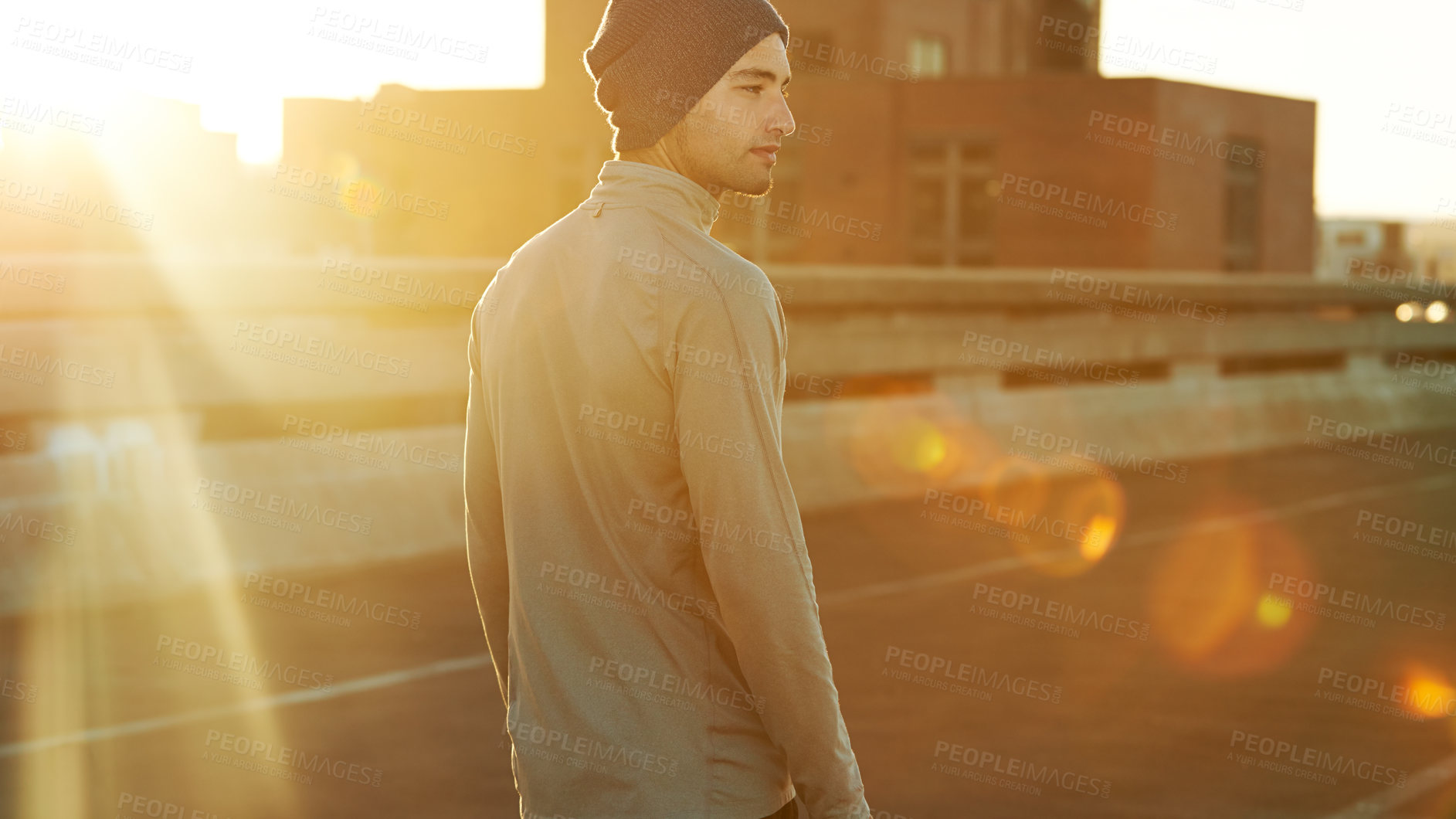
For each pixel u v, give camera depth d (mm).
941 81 43969
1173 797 5742
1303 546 11844
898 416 14781
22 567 8508
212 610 8766
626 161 2438
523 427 2377
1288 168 47844
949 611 9164
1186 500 14555
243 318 9805
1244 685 7484
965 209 44219
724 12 2354
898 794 5746
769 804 2381
